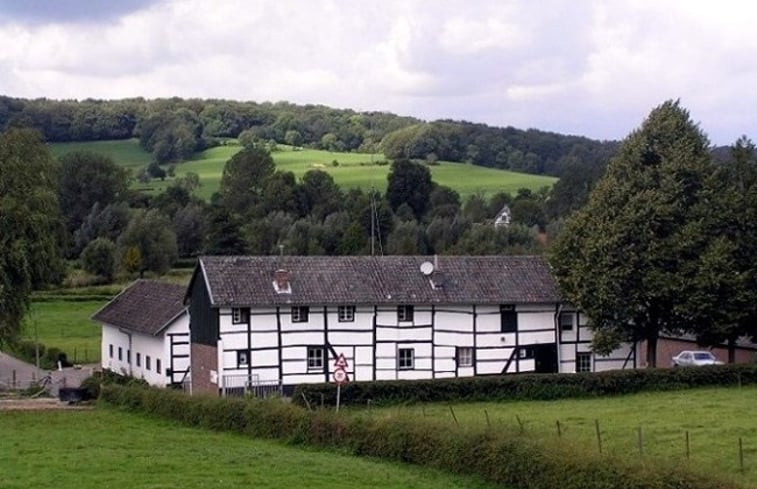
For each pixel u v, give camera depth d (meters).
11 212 58.47
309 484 30.48
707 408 47.03
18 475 31.59
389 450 34.44
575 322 62.94
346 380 46.62
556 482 28.38
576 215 62.25
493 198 152.50
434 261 62.28
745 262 59.81
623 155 60.91
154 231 115.88
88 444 38.88
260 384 57.22
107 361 71.75
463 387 51.84
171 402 46.22
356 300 58.66
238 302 56.69
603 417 44.50
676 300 58.31
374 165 185.38
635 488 26.48
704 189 59.72
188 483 30.47
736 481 26.56
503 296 61.22
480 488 30.12
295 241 116.12
